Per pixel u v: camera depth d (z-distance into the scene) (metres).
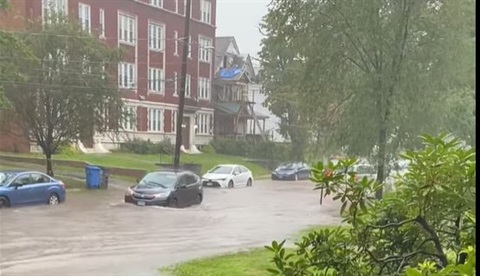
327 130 14.76
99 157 36.56
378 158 12.95
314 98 14.47
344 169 2.86
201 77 53.62
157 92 47.12
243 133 59.00
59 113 26.98
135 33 44.78
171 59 48.91
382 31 13.17
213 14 55.09
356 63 13.81
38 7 35.12
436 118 13.20
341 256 2.74
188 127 51.38
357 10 13.12
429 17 13.16
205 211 20.38
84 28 30.94
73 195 23.84
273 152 48.12
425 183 2.56
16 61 25.30
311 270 2.90
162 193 20.86
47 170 27.48
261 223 17.22
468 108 13.14
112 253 11.45
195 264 10.27
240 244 12.96
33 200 19.92
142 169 33.38
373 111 13.29
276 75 44.78
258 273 9.33
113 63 28.75
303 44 14.07
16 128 28.78
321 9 13.53
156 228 15.44
